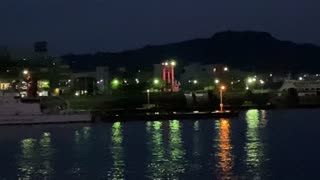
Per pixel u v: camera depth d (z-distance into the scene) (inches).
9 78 7588.6
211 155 3230.8
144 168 2842.0
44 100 6053.2
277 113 6939.0
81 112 5556.1
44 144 3922.2
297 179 2522.1
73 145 3831.2
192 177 2581.2
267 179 2532.0
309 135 4274.1
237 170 2736.2
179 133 4473.4
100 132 4655.5
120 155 3304.6
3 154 3462.1
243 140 3961.6
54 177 2684.5
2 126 5285.4
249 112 7170.3
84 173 2755.9
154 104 7101.4
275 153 3289.9
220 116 5959.6
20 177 2711.6
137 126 5157.5
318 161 2967.5
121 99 7076.8
